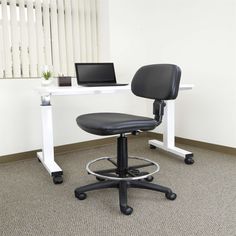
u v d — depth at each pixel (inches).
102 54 131.8
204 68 116.0
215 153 113.0
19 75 109.5
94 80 103.8
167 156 110.7
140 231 57.5
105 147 128.0
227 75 108.2
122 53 133.2
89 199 73.1
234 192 75.7
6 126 105.9
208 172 91.5
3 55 105.6
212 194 74.7
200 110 119.8
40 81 111.5
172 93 65.7
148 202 70.7
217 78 111.8
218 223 60.1
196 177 87.2
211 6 110.4
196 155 110.7
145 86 75.0
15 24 106.7
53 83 109.3
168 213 64.8
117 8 129.3
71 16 121.3
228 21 105.5
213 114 115.0
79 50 124.9
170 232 57.0
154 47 136.5
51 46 116.9
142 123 65.0
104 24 129.7
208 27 112.4
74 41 123.3
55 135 118.9
